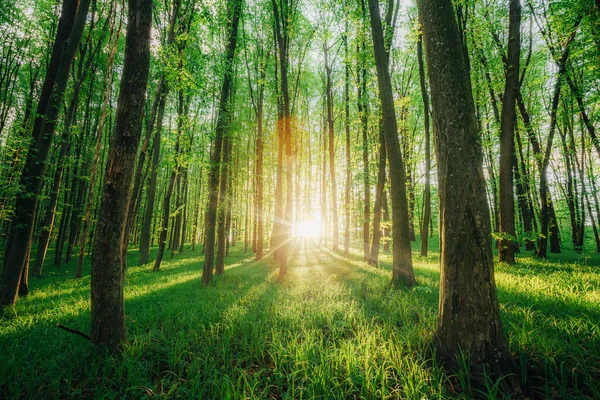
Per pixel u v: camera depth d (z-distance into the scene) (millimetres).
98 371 3449
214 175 10328
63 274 15445
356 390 2859
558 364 3137
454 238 3287
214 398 2787
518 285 6762
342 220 27812
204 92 10195
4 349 4164
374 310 5574
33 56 17250
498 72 13727
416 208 28578
